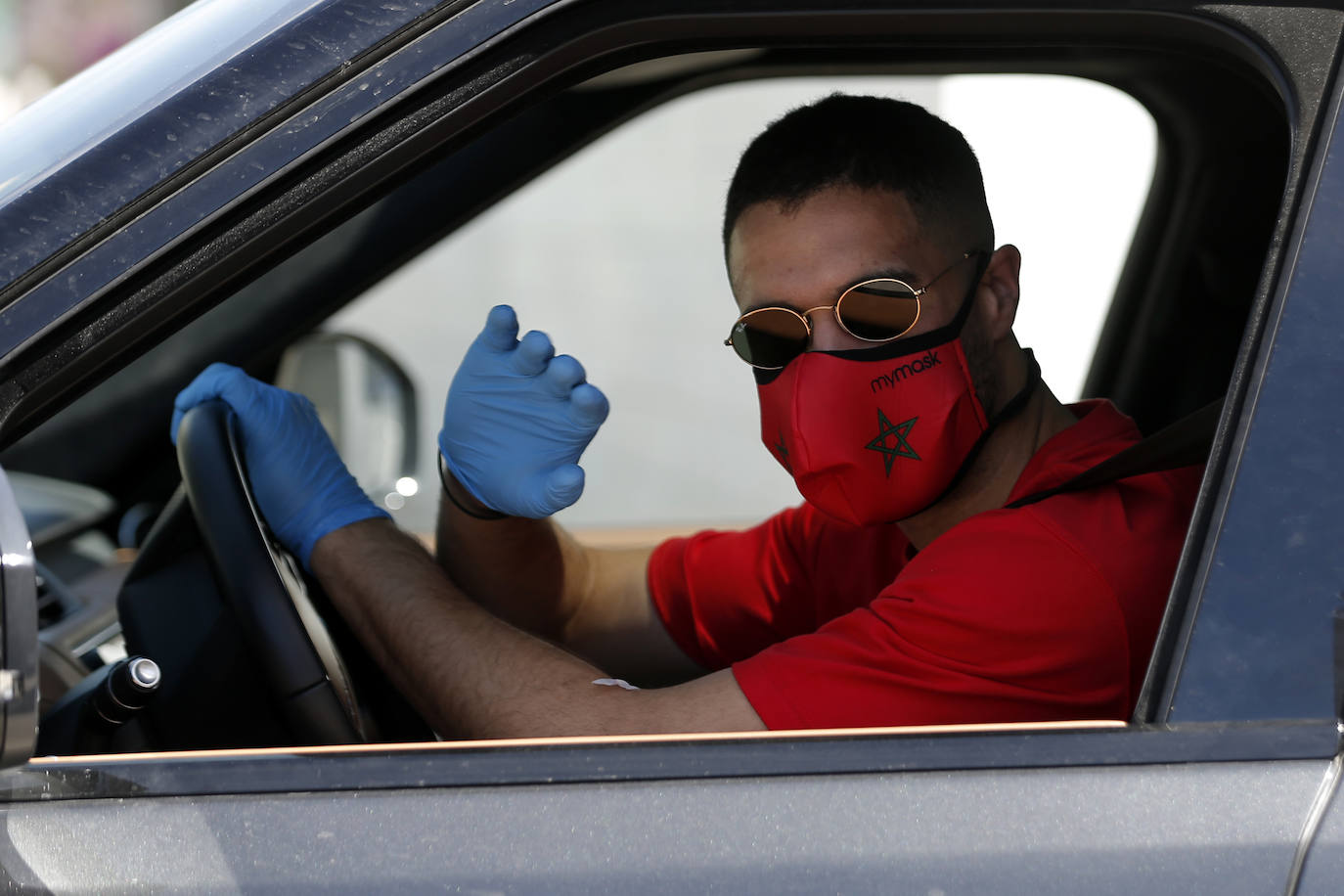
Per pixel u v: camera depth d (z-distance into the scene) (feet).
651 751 11.09
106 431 26.20
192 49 11.96
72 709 14.34
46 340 11.02
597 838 10.78
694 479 64.23
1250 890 10.71
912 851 10.77
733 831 10.81
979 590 13.92
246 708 15.85
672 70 20.21
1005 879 10.70
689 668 21.01
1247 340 11.37
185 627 16.28
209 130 11.05
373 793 10.91
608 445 67.15
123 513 27.04
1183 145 20.85
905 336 15.10
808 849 10.77
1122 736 11.08
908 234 15.12
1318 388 11.17
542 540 19.83
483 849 10.75
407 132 11.56
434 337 74.84
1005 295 16.06
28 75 61.46
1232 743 10.98
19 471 26.68
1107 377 22.80
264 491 16.78
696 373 74.43
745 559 20.59
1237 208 20.80
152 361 25.20
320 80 11.15
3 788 10.84
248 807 10.85
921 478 15.28
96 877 10.65
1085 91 22.53
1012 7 11.95
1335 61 11.48
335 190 11.64
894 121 15.42
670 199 85.25
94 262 10.96
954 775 10.99
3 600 9.37
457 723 14.84
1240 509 11.09
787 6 11.92
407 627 15.62
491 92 11.67
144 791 10.87
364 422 28.50
